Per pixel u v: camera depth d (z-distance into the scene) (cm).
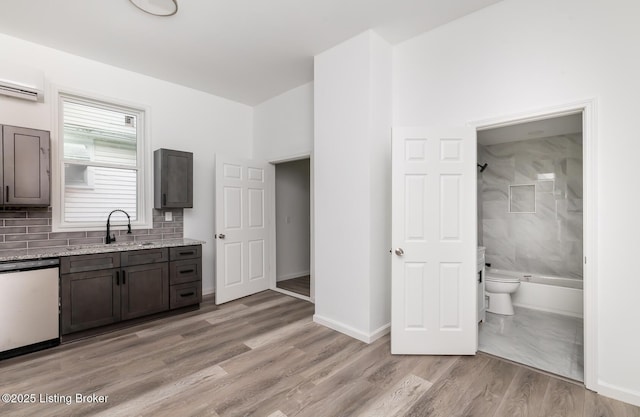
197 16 258
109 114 358
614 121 194
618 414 179
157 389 204
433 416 179
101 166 350
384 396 197
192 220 416
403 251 257
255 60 338
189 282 355
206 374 222
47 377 219
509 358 247
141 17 259
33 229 297
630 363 190
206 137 432
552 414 180
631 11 189
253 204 436
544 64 221
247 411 183
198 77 382
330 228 308
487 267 452
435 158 256
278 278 512
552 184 409
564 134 394
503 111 239
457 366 235
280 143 443
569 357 248
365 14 255
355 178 285
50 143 286
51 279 265
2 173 258
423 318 256
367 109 276
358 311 284
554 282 393
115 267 300
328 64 311
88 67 332
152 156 380
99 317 289
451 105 267
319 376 220
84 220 339
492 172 455
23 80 276
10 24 268
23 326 251
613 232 195
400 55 301
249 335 291
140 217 376
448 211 256
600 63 199
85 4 241
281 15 256
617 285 194
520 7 230
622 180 192
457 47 263
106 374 223
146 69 359
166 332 298
